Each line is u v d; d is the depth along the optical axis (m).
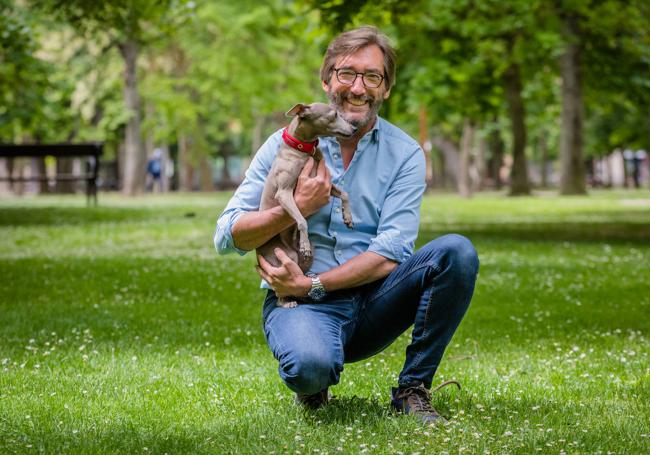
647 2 28.41
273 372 6.09
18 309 8.80
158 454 4.20
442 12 20.72
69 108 43.38
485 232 18.92
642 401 5.24
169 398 5.35
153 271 11.88
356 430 4.53
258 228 4.59
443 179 71.31
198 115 55.06
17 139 48.28
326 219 4.84
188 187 59.59
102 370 6.13
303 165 4.58
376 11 18.84
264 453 4.16
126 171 40.09
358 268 4.70
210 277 11.36
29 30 19.62
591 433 4.50
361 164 4.91
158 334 7.59
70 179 26.86
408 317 4.91
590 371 6.17
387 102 24.14
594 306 9.22
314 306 4.76
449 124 45.03
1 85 27.75
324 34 19.55
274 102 45.81
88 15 20.31
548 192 50.03
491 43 25.73
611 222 22.17
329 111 4.49
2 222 21.12
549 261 13.38
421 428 4.50
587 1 24.69
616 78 34.56
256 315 8.66
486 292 10.19
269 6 43.41
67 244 15.85
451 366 6.40
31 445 4.27
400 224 4.83
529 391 5.57
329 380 4.53
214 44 44.16
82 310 8.80
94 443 4.35
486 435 4.41
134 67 39.41
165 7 20.73
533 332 7.80
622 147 61.09
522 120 39.69
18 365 6.26
